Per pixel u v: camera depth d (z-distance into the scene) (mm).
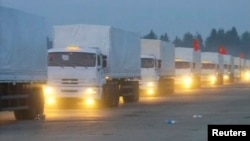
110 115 43406
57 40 55188
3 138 28406
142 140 27344
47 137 28656
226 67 149250
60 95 50812
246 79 191500
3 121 39188
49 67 51125
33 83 41156
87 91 50656
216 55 128750
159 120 38562
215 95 79000
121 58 57875
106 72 53250
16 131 31750
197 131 31172
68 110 49688
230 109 49562
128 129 32469
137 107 53344
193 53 103062
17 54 38719
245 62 195750
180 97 73750
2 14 36781
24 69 39688
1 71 36656
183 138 28047
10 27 37844
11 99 38219
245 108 50844
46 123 36969
